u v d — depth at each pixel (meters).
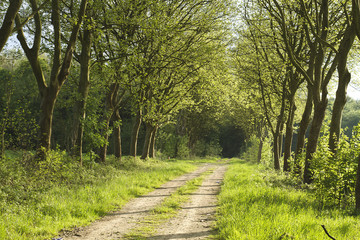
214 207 10.34
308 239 5.62
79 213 8.48
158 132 51.22
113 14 16.33
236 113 47.78
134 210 9.81
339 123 12.84
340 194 9.95
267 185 13.61
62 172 13.12
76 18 14.05
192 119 56.94
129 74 19.47
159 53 18.73
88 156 17.42
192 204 10.94
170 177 19.80
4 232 6.09
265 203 9.34
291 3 15.73
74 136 16.77
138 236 6.78
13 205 8.23
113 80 18.97
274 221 6.68
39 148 13.71
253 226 6.45
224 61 23.91
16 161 12.02
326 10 14.74
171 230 7.34
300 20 15.75
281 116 23.09
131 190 12.95
